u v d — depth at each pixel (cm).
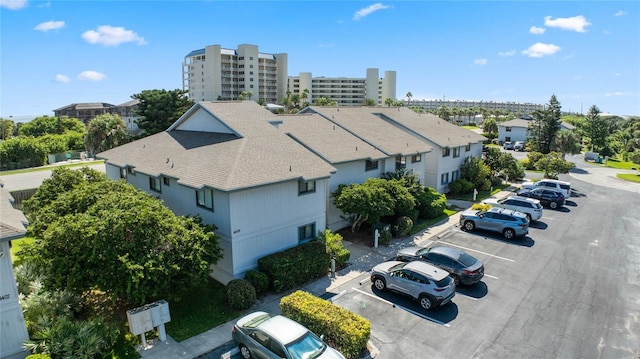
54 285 1373
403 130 3734
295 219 2062
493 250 2336
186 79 14412
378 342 1405
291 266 1802
